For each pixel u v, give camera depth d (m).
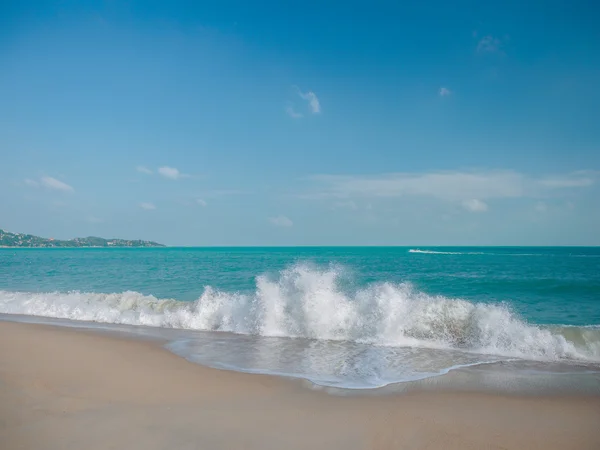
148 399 5.44
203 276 26.72
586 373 7.05
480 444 4.32
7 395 5.38
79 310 13.12
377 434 4.50
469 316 9.62
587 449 4.26
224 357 7.97
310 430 4.55
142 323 11.74
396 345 9.07
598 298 16.53
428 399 5.69
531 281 22.08
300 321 10.34
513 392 6.03
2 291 17.56
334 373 6.93
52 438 4.11
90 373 6.57
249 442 4.20
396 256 71.81
